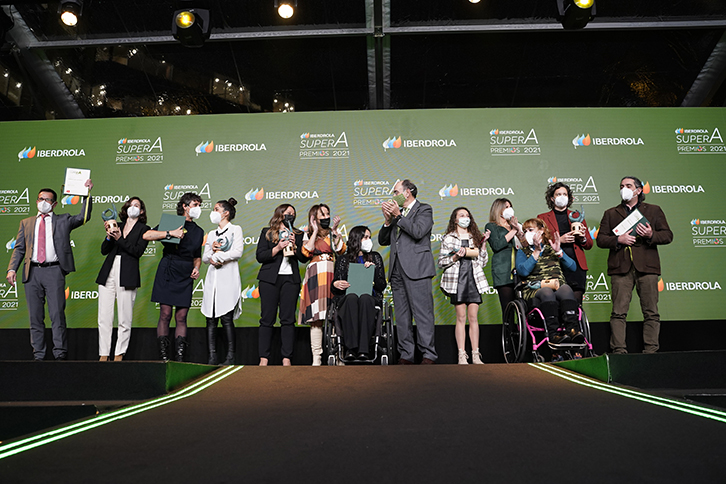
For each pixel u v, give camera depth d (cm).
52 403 261
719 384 284
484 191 570
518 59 594
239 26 568
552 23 561
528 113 585
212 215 481
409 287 438
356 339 416
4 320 548
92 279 557
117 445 179
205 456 167
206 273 516
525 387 264
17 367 276
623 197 473
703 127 581
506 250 493
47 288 471
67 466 159
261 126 587
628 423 197
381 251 559
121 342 468
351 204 571
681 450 166
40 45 582
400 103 623
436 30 565
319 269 466
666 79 600
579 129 581
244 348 548
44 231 479
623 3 541
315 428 196
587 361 298
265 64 604
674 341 545
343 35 569
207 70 611
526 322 412
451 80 610
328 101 621
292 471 153
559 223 490
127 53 599
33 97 609
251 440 182
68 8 508
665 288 548
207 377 300
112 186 577
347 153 580
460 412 217
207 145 584
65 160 583
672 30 568
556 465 155
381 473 151
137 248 476
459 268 457
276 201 573
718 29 564
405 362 433
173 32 518
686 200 567
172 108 619
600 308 545
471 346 490
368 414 216
